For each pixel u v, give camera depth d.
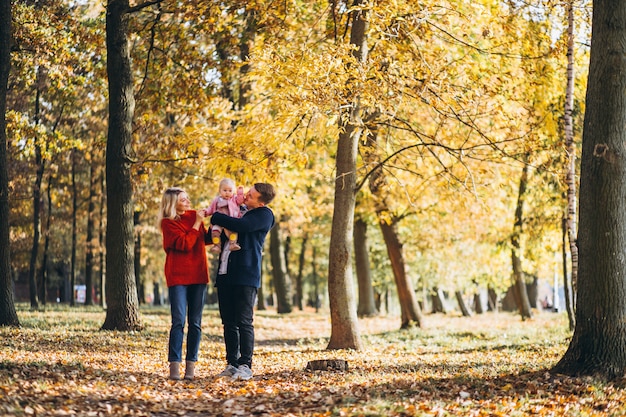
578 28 16.72
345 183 15.70
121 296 16.81
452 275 35.00
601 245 9.59
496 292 44.72
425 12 14.36
